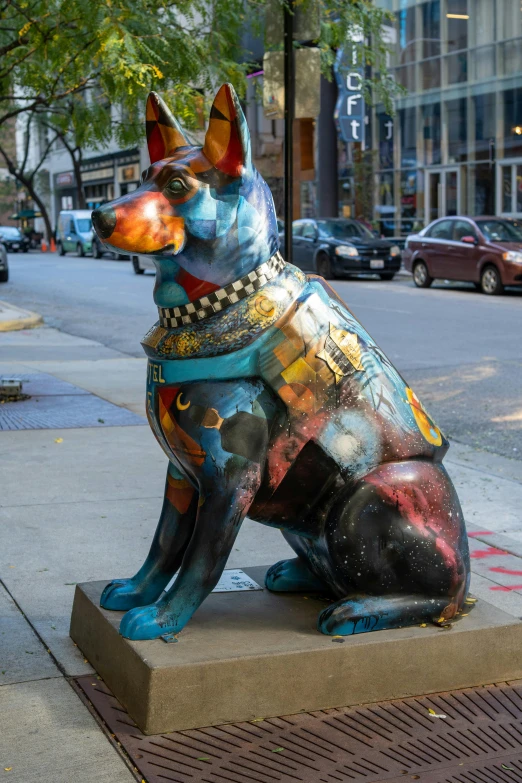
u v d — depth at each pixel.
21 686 3.06
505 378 10.20
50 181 72.75
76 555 4.42
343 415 2.91
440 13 32.84
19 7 7.46
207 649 2.84
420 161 34.66
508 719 2.91
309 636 2.97
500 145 31.66
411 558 2.98
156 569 3.17
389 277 24.22
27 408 8.37
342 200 36.94
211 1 8.20
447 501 3.07
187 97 7.07
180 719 2.75
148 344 2.98
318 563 3.20
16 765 2.58
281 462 2.92
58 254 47.81
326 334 2.91
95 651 3.18
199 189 2.74
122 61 6.23
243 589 3.48
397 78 34.69
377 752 2.69
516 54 30.64
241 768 2.58
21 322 16.16
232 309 2.82
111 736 2.74
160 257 2.79
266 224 2.86
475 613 3.21
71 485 5.72
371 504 2.95
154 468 6.18
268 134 35.84
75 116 8.17
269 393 2.87
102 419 7.86
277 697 2.84
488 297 19.22
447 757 2.68
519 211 31.34
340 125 31.47
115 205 2.69
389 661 2.96
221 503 2.84
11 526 4.88
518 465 6.69
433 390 9.59
